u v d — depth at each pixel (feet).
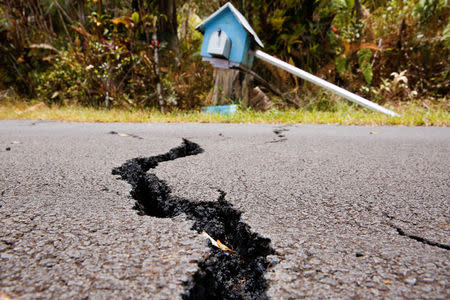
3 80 23.56
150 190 5.68
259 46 16.78
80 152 8.16
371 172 6.35
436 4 20.35
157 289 2.75
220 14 16.12
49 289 2.73
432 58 20.47
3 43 23.08
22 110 19.39
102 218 4.15
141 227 3.91
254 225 4.05
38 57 23.04
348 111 16.35
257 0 20.30
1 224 3.93
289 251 3.43
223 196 5.09
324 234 3.79
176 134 11.00
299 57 20.99
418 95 19.53
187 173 6.34
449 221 4.10
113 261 3.15
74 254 3.27
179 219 4.18
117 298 2.64
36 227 3.86
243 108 17.22
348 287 2.82
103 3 20.18
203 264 3.16
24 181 5.73
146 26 18.48
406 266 3.12
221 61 16.51
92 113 16.57
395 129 11.85
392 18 21.79
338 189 5.37
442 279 2.91
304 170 6.53
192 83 18.92
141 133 11.25
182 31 25.53
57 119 16.03
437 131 11.18
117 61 18.58
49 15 23.08
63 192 5.17
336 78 20.90
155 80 17.54
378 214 4.35
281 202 4.82
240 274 3.34
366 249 3.45
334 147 8.75
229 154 8.04
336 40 20.75
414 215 4.30
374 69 20.59
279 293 2.77
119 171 6.54
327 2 20.33
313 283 2.89
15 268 3.02
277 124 13.78
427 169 6.49
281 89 20.58
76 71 19.51
